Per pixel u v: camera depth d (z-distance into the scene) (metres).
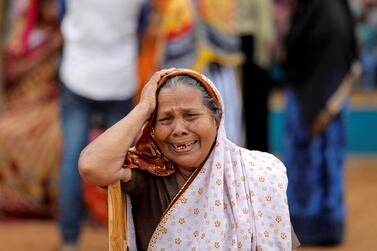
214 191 6.44
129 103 13.45
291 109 14.45
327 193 14.27
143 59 14.05
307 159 14.30
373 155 25.73
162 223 6.49
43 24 16.64
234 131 13.76
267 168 6.69
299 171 14.34
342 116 14.33
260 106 16.86
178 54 12.87
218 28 13.24
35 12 16.53
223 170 6.53
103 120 13.90
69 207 13.01
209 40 13.09
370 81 30.19
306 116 14.25
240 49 16.39
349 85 14.39
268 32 16.55
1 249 13.96
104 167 6.39
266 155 6.80
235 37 13.70
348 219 16.86
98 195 14.57
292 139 14.45
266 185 6.63
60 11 13.48
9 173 15.96
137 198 6.71
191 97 6.46
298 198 14.34
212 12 13.14
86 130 13.21
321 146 14.27
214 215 6.42
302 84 14.36
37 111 16.36
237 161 6.61
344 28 14.22
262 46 16.58
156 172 6.64
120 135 6.44
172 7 12.85
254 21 16.39
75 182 12.99
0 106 16.67
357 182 21.53
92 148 6.45
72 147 13.04
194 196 6.48
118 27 13.09
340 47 14.18
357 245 14.57
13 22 16.88
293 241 6.76
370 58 30.02
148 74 14.06
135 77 13.51
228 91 13.52
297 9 14.41
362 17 29.92
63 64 13.29
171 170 6.68
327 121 14.20
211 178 6.46
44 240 14.58
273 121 25.09
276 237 6.60
